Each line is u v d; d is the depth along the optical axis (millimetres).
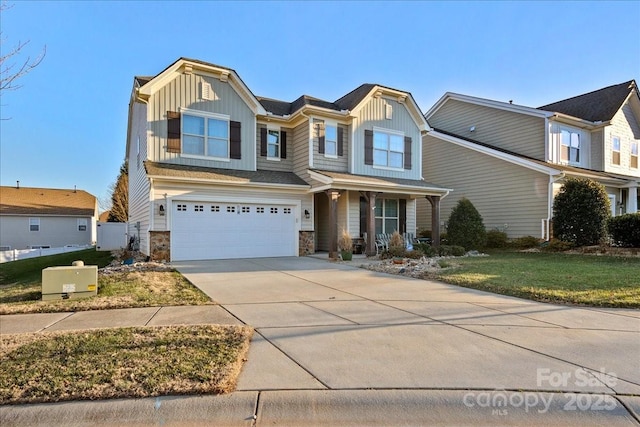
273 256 13656
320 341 4211
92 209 32938
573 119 17641
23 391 2932
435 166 20156
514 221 16391
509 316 5312
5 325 4918
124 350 3834
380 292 7098
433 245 15352
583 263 10797
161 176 11375
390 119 16406
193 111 13195
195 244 12289
